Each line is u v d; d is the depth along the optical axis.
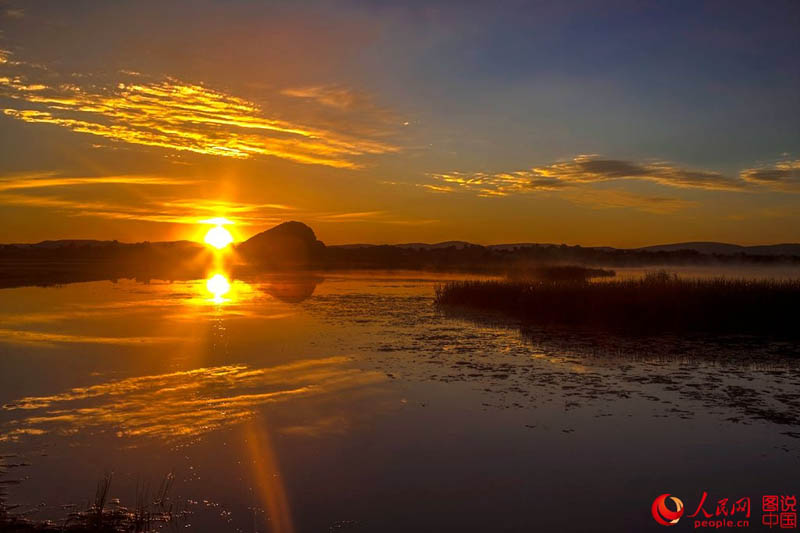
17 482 8.38
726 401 12.72
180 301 32.50
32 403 12.15
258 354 17.41
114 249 124.00
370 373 15.16
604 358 17.30
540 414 11.78
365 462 9.30
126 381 14.02
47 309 28.06
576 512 7.76
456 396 13.05
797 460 9.51
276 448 9.83
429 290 42.44
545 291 27.52
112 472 8.77
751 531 7.35
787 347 19.03
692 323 23.17
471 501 8.02
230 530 7.16
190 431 10.59
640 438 10.43
